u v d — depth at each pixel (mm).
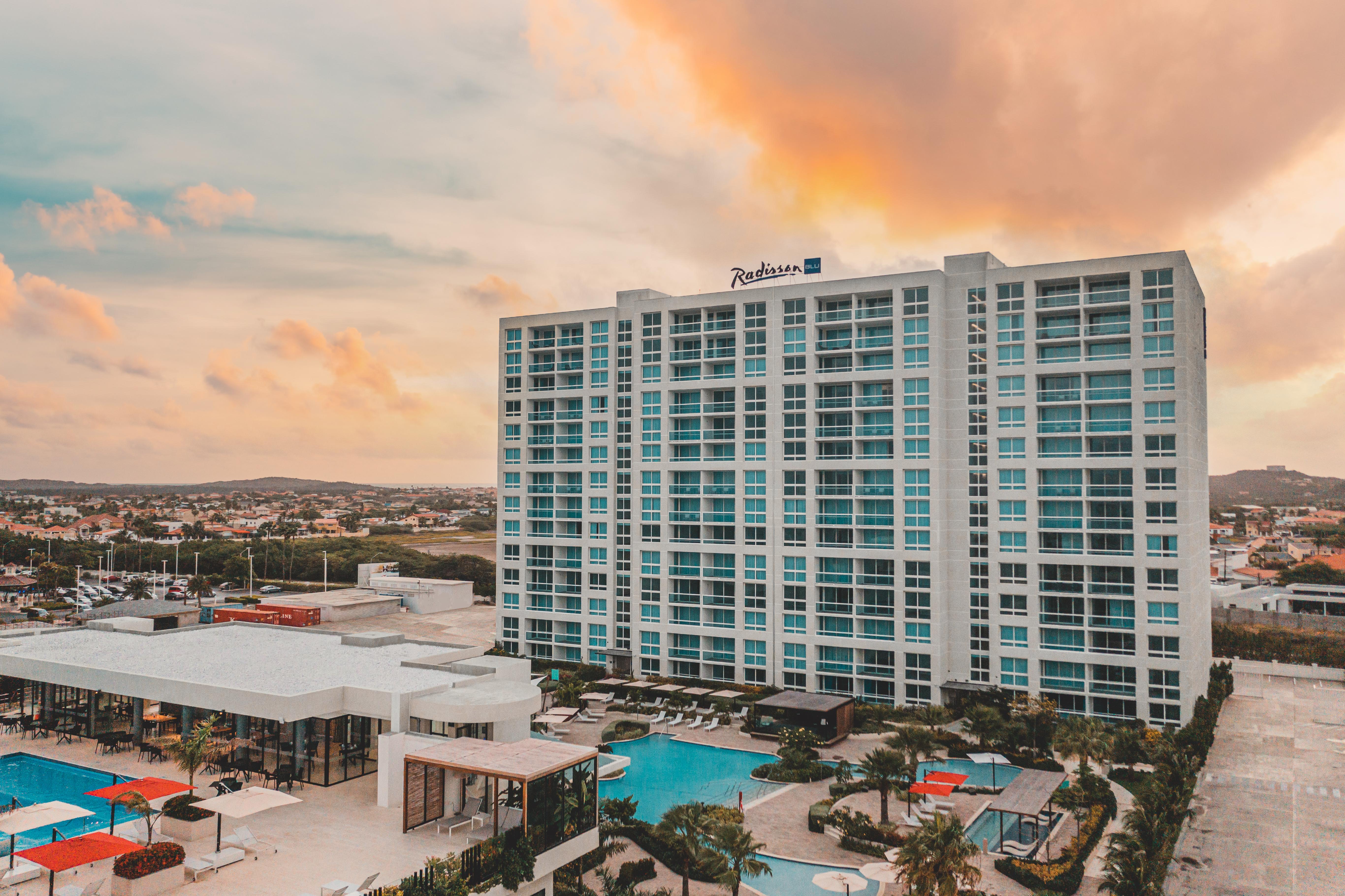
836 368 95125
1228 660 113875
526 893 43625
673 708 87250
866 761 57250
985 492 87562
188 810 47562
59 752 64688
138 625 92562
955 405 89125
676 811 45625
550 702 90625
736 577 98062
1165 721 79312
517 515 114562
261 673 65875
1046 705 76625
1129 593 81000
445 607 164000
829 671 92625
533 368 113938
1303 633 131250
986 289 87562
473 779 50344
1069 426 84125
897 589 89250
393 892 37719
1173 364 79750
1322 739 80812
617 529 107438
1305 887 50000
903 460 89562
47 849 38938
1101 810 59281
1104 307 82125
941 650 87562
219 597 183500
